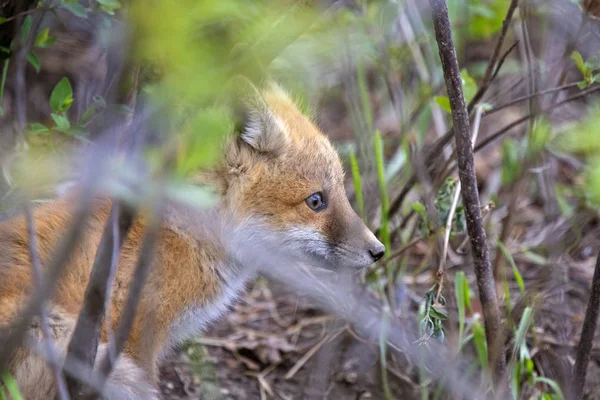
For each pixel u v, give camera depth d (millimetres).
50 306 8172
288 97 11305
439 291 9477
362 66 14023
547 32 13375
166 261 9227
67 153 9094
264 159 9953
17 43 10094
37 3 10109
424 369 10461
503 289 12062
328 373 11766
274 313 13148
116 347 6707
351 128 16047
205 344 12375
